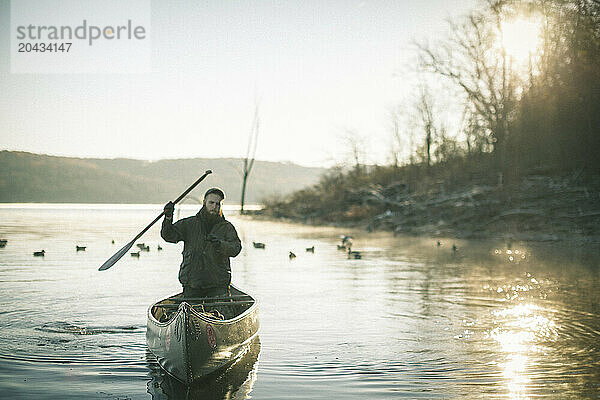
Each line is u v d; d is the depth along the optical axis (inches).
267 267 745.0
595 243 1045.8
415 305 466.6
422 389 258.2
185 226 330.0
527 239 1128.2
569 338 351.9
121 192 7475.4
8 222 1967.3
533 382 267.4
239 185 7583.7
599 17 1401.3
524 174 1467.8
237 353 305.4
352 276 652.1
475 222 1316.4
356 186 2065.7
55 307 442.3
